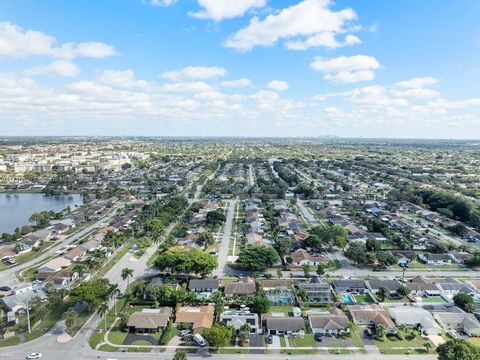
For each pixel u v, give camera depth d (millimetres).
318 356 107500
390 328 119062
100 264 179625
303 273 170500
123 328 121875
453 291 149625
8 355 107750
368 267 178875
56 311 134250
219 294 141750
